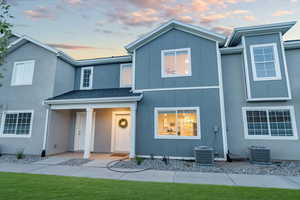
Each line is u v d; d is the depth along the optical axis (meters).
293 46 8.28
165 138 8.05
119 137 10.28
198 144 7.66
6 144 9.32
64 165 6.76
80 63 11.40
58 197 3.24
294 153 7.53
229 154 7.54
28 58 10.12
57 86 9.80
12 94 9.88
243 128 8.16
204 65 8.28
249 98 7.89
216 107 7.80
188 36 8.73
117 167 6.38
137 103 8.67
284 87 7.63
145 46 9.21
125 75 11.01
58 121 9.76
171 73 8.70
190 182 4.48
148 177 5.02
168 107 8.32
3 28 3.54
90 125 8.50
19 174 5.26
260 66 8.06
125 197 3.27
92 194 3.43
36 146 8.94
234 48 8.49
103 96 8.68
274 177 5.03
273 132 7.89
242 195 3.45
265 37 8.20
